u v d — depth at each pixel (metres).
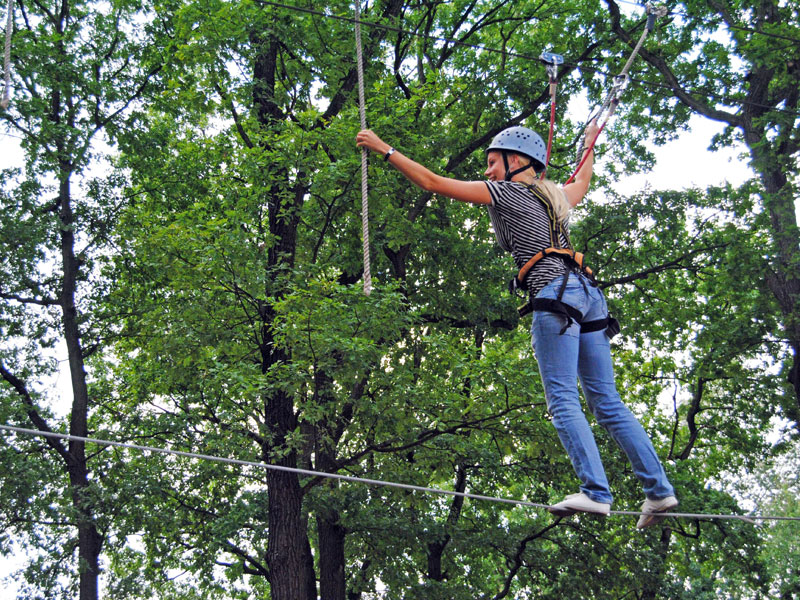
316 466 14.20
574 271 3.98
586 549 16.53
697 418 22.59
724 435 21.19
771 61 14.95
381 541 15.80
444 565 19.06
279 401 12.70
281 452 11.73
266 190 12.45
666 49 17.34
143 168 17.36
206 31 12.55
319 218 13.49
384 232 13.80
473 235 18.30
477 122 16.72
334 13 13.10
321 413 11.47
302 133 12.08
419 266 16.25
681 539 20.16
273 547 12.41
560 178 18.16
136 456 18.42
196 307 12.24
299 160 12.17
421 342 15.70
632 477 15.98
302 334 11.20
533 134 4.38
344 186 13.00
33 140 16.67
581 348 4.13
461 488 17.70
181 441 16.39
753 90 16.33
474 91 16.30
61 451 16.92
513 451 13.90
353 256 14.15
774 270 16.17
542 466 15.28
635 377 22.02
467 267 16.12
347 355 11.35
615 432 4.09
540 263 3.97
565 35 17.25
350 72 13.56
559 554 16.70
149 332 12.83
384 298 11.51
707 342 17.84
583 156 4.91
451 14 17.58
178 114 17.52
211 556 17.45
